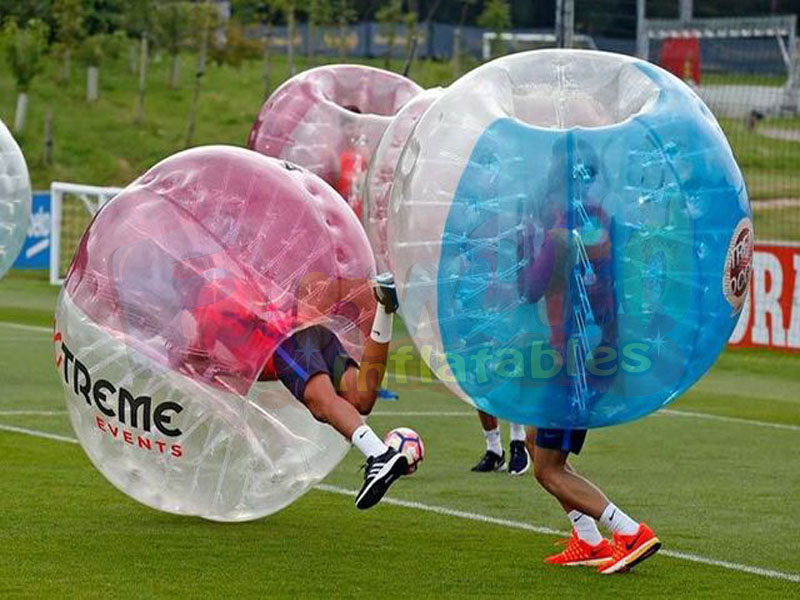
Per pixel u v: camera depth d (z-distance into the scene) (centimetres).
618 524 1108
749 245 1058
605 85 1084
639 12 4422
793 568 1159
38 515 1297
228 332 1104
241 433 1125
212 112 6519
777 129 4922
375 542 1221
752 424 2073
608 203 996
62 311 1160
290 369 1116
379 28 6762
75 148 5981
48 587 1032
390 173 1702
